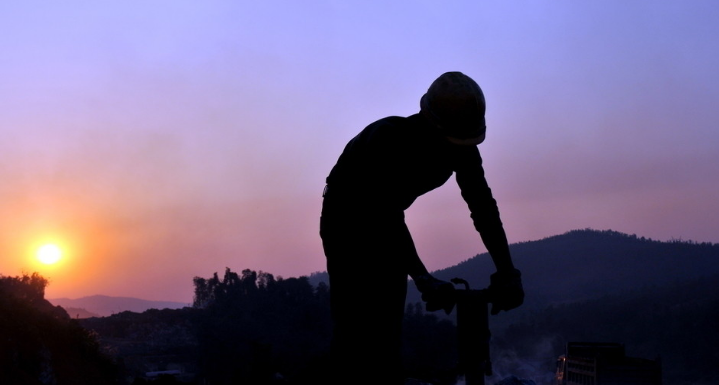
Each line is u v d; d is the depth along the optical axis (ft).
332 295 8.63
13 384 50.37
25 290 130.93
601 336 196.44
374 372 8.25
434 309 7.13
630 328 201.16
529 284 458.50
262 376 27.22
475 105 7.84
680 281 344.28
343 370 8.34
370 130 8.43
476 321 6.50
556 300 390.21
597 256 523.29
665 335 179.73
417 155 8.16
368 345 8.26
